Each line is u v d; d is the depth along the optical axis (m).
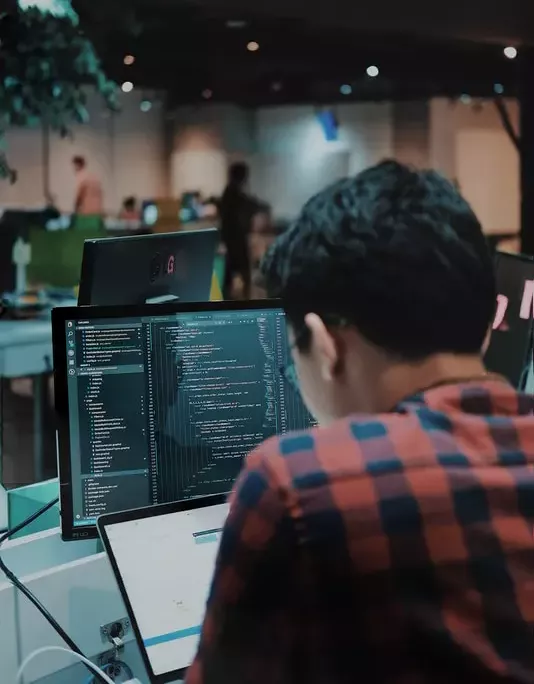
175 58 7.77
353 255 0.61
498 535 0.55
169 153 9.86
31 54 2.86
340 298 0.62
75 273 3.96
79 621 1.09
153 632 0.95
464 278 0.61
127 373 1.11
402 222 0.61
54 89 2.96
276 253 0.70
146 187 9.92
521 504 0.57
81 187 9.20
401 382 0.63
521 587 0.55
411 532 0.54
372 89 8.96
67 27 2.92
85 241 1.36
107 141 9.57
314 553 0.54
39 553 1.15
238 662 0.57
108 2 3.46
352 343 0.64
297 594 0.55
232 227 7.27
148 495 1.12
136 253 1.45
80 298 1.38
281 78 8.72
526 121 5.62
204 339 1.15
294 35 6.99
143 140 9.73
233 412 1.17
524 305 1.59
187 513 1.04
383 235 0.61
